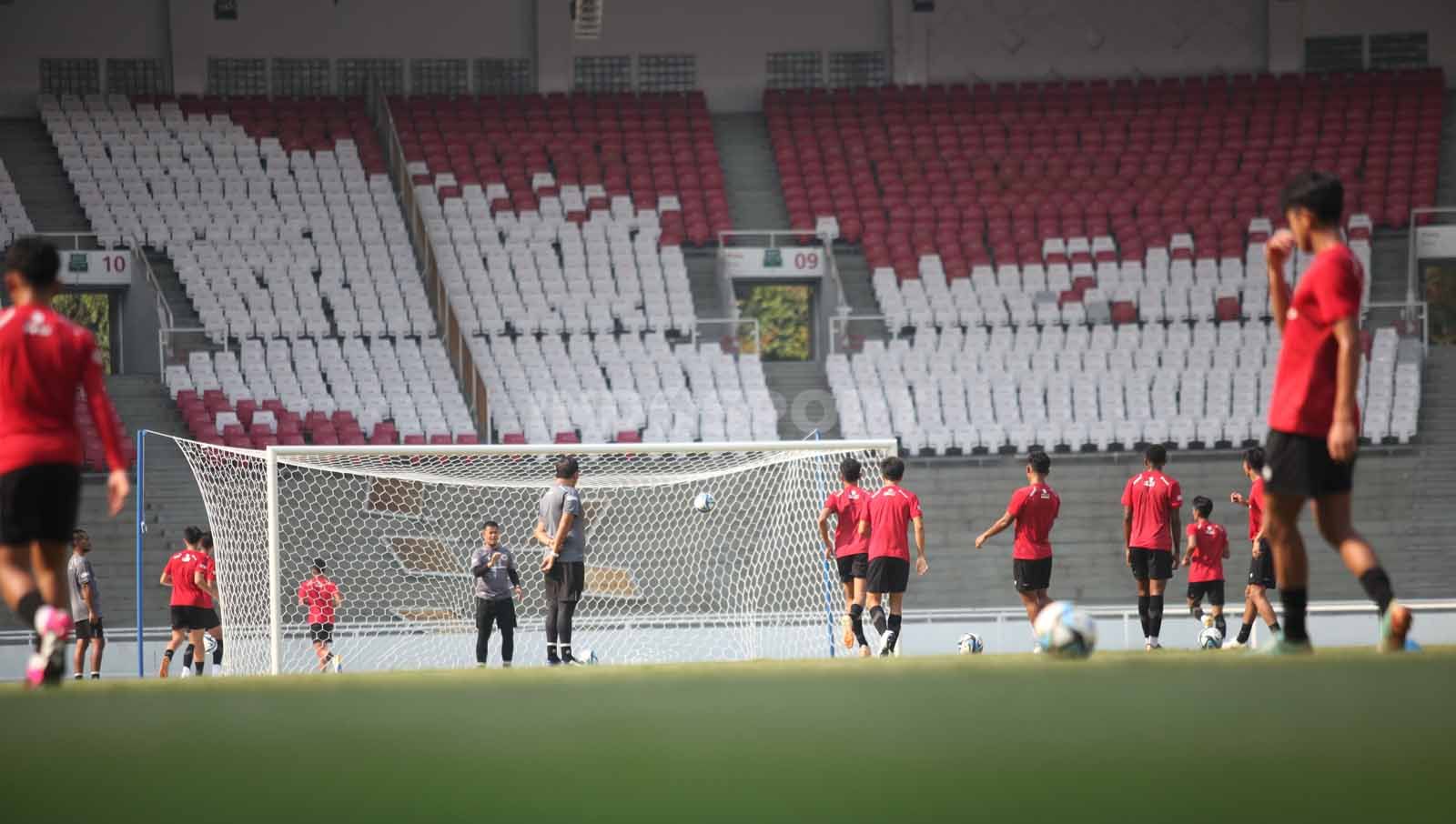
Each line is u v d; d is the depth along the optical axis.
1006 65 80.38
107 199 66.94
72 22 74.06
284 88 76.31
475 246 67.62
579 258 68.12
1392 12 79.50
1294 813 3.73
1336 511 11.88
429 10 77.56
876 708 6.07
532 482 41.44
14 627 45.78
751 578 46.69
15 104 73.12
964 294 67.69
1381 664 8.25
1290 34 79.50
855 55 80.06
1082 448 59.19
